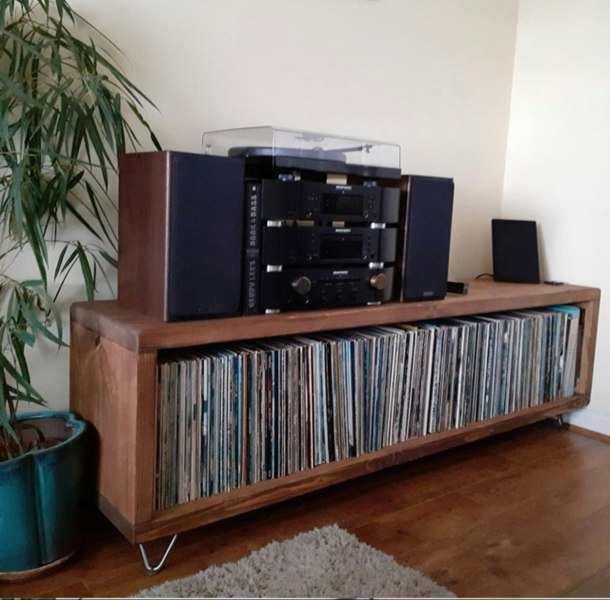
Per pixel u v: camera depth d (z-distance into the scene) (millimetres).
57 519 1266
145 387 1205
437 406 1791
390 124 2154
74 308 1451
